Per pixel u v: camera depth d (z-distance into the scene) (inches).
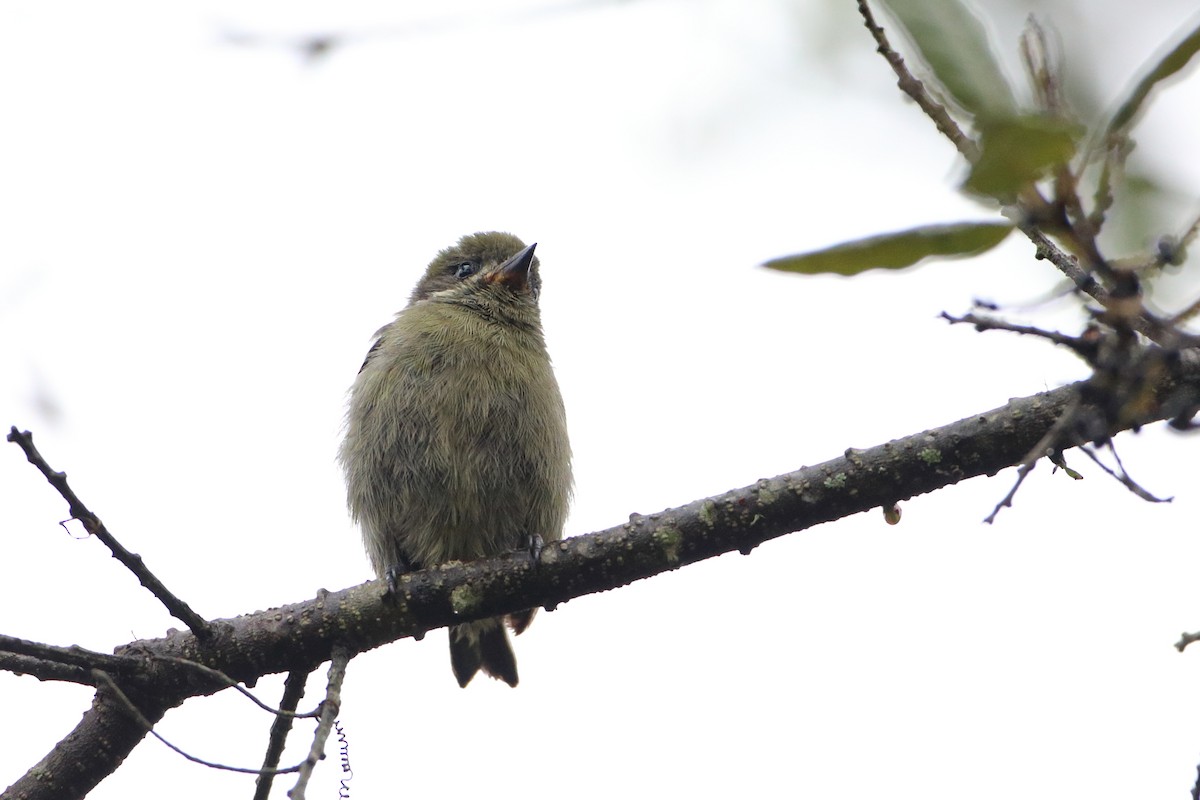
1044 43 157.1
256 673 356.2
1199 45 152.9
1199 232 173.3
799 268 176.1
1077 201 165.8
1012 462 328.5
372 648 366.0
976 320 210.4
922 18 141.6
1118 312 179.0
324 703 306.0
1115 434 256.8
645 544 357.7
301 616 360.2
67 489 301.6
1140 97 158.4
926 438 335.9
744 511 350.6
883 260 174.4
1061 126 135.6
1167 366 215.2
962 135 185.2
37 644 333.4
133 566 322.0
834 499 342.3
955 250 172.1
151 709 349.4
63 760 349.4
